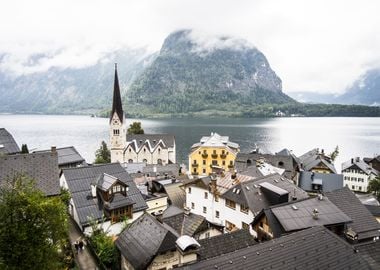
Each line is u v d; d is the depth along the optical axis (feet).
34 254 69.77
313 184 246.88
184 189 198.70
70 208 138.51
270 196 149.48
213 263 66.69
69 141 652.07
